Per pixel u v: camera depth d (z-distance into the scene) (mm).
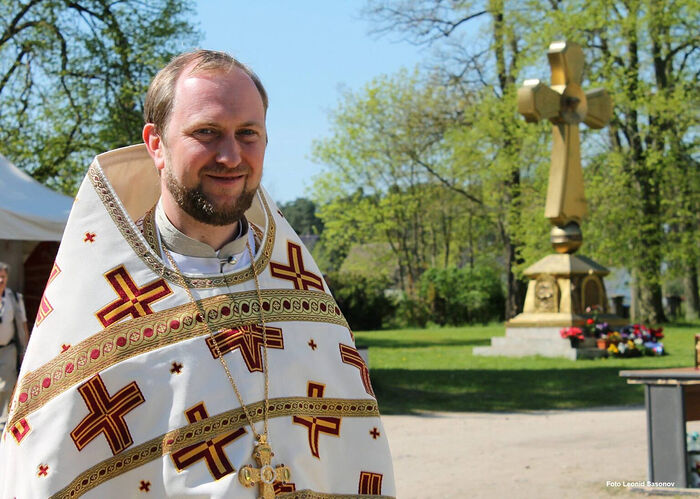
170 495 1900
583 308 19031
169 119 2031
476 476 6781
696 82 27453
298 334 2133
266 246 2199
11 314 7688
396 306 36438
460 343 23609
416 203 36219
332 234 36375
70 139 19125
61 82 18828
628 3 26922
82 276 2016
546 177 28844
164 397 1950
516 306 33125
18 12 18438
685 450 6102
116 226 2066
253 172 2055
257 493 1962
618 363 16344
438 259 46031
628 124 27891
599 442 8305
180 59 2084
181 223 2117
